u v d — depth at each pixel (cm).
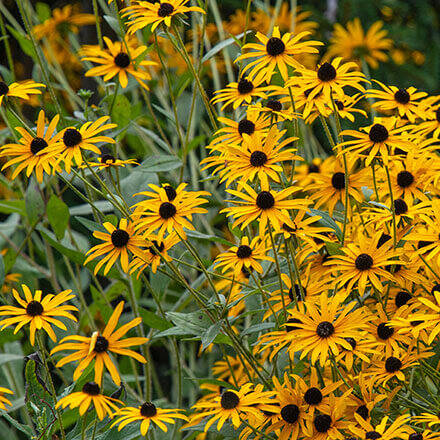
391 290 251
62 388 270
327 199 254
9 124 269
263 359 263
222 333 250
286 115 253
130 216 249
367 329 245
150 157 268
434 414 244
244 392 241
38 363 243
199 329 251
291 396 241
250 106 254
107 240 247
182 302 268
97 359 237
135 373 270
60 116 265
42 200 276
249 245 253
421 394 250
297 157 245
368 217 254
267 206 242
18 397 279
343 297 241
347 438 238
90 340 237
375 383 245
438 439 236
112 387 265
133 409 240
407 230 247
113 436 245
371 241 244
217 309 249
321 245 251
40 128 251
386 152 246
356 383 246
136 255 247
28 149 250
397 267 247
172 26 260
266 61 252
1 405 241
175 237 250
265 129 254
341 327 240
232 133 253
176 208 246
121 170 279
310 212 245
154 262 248
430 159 253
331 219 248
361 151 250
